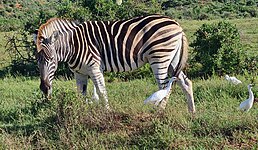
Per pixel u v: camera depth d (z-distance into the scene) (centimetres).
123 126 793
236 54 1498
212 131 743
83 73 899
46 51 847
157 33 862
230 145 691
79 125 791
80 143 747
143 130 759
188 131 747
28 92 1224
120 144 729
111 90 1179
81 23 899
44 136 789
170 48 864
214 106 926
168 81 877
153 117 809
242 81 1227
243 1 5550
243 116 783
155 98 796
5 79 1564
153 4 1898
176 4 5319
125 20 889
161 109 823
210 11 4728
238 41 1541
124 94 1081
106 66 890
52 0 6419
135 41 869
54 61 861
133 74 1523
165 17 880
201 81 1280
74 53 878
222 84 1134
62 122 813
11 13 5412
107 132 781
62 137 760
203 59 1499
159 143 711
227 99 984
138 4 1833
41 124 845
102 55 882
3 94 1210
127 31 872
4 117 941
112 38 873
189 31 2833
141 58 880
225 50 1498
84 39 877
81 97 855
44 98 933
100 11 1805
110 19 1795
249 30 2852
